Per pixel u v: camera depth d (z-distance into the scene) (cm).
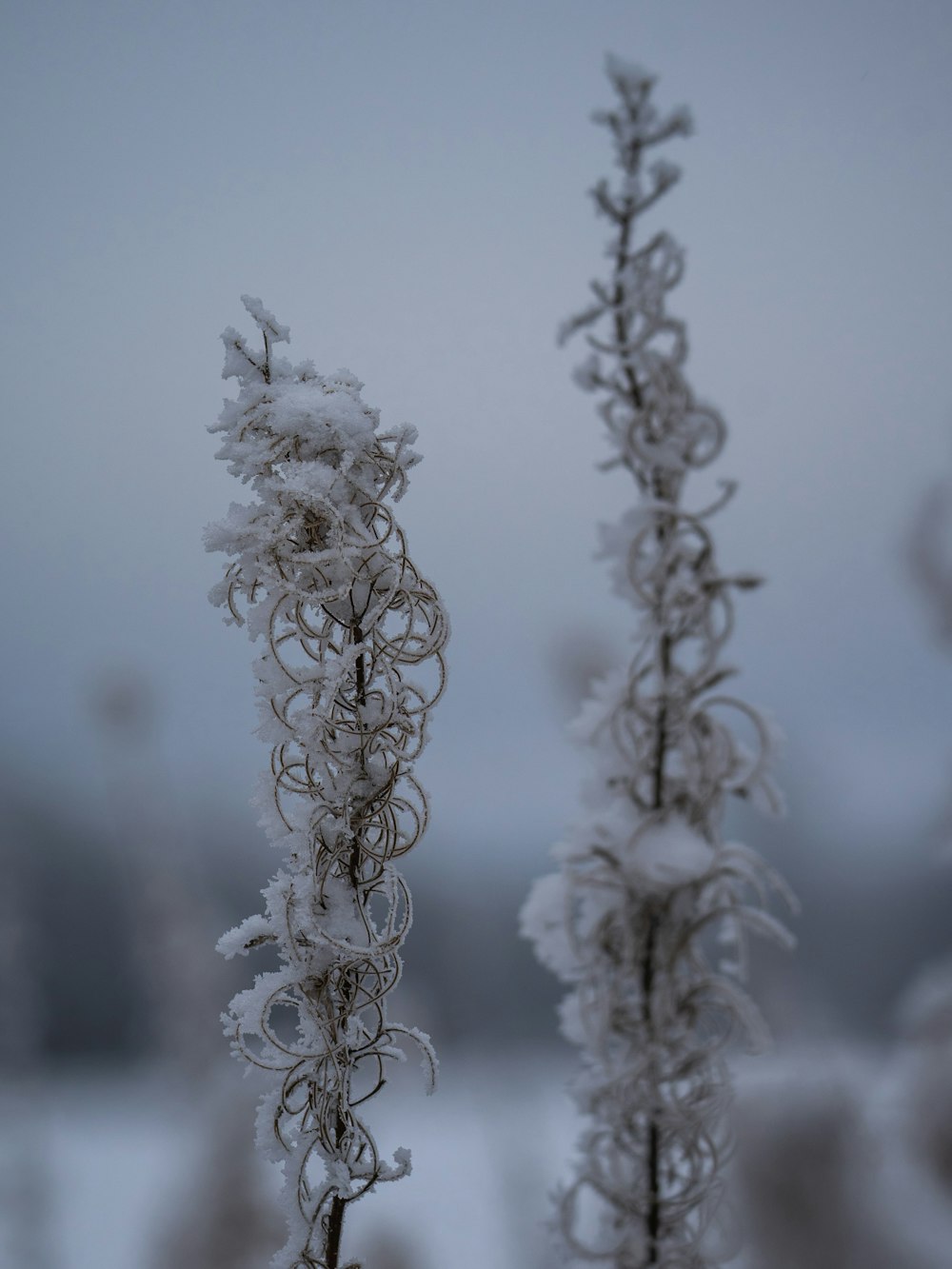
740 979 42
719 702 42
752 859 42
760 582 42
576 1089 43
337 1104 48
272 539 48
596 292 42
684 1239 42
